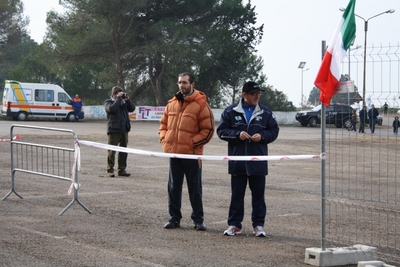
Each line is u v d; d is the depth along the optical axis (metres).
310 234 8.11
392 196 12.14
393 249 7.29
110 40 51.28
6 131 29.56
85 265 6.27
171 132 8.24
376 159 20.98
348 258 6.52
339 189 12.98
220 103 64.44
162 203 10.42
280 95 62.88
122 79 52.66
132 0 49.47
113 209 9.71
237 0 57.31
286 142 28.20
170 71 53.50
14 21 81.25
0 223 8.38
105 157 18.69
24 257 6.55
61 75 54.97
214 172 15.62
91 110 49.97
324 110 6.36
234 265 6.39
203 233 8.06
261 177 7.82
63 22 51.94
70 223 8.50
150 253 6.86
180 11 54.34
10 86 42.53
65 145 22.50
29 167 15.24
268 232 8.21
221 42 55.19
